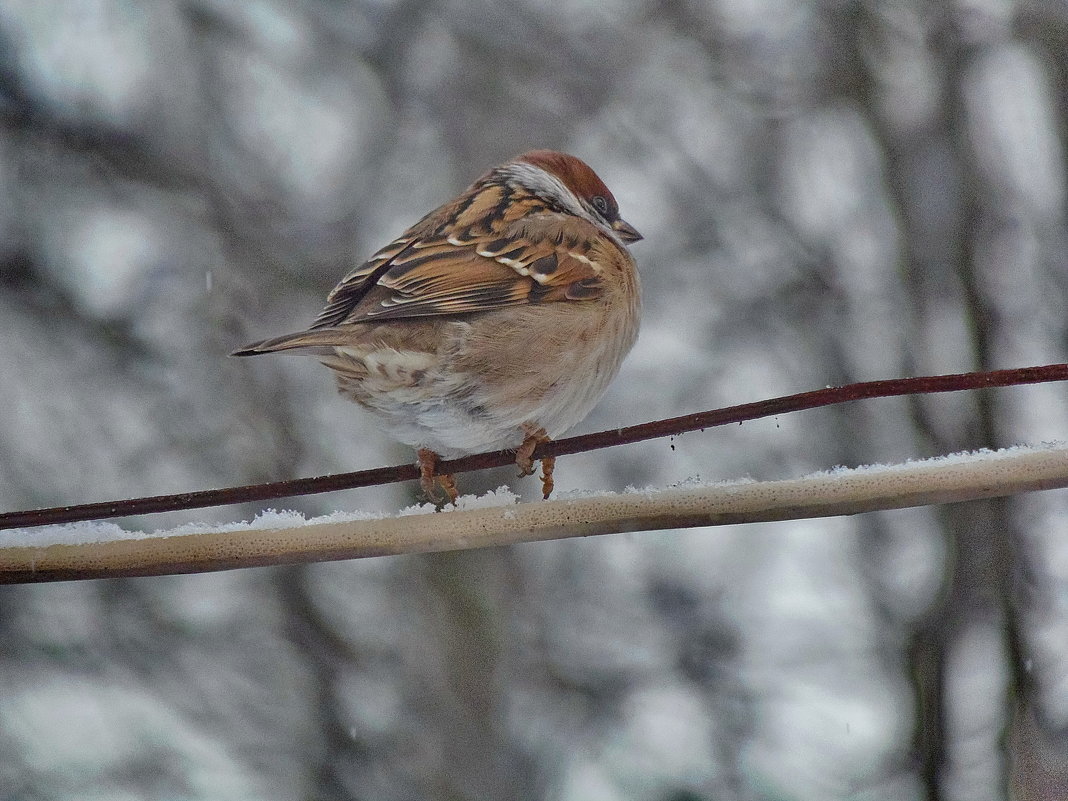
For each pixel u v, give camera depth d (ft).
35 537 17.51
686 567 44.98
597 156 48.80
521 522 17.70
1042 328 45.21
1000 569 42.73
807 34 48.65
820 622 44.39
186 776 41.34
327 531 17.70
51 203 46.19
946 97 46.50
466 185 46.62
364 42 47.19
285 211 46.85
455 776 42.93
